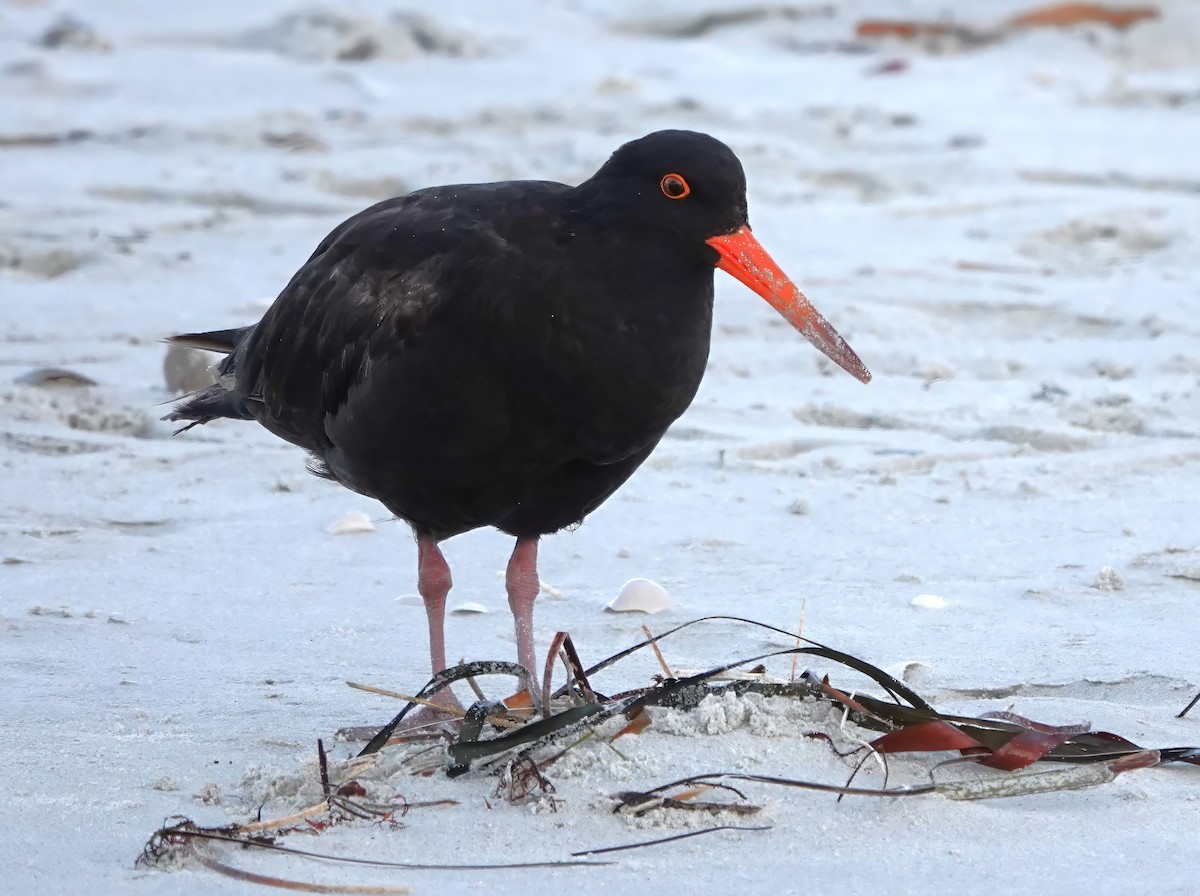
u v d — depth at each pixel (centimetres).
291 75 3584
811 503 1326
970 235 2334
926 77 3800
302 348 954
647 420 873
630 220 855
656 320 857
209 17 4344
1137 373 1695
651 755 780
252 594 1122
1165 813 754
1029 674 954
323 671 973
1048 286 2038
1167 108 3397
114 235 2266
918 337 1828
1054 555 1195
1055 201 2531
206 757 824
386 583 1151
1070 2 4366
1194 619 1049
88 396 1580
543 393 856
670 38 4556
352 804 742
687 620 1062
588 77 3706
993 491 1355
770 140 2947
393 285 887
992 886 676
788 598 1105
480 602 1111
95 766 809
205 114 3216
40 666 973
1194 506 1309
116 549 1212
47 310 1906
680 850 709
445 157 2741
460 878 683
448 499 912
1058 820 745
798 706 819
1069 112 3366
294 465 1427
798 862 698
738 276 871
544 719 784
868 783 773
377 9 4488
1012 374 1711
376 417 895
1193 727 868
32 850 712
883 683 820
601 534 1256
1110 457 1436
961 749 793
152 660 988
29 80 3441
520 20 4588
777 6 4634
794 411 1568
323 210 2475
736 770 773
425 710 894
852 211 2467
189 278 2061
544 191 888
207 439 1499
